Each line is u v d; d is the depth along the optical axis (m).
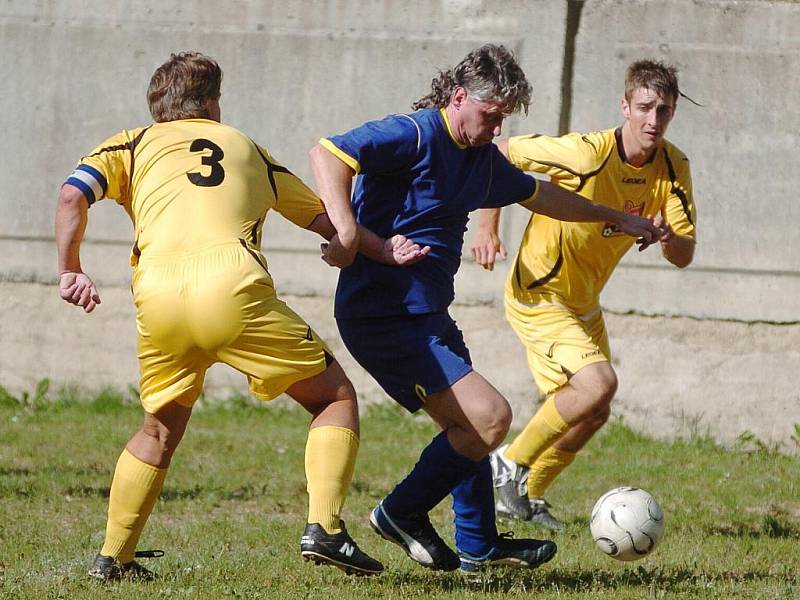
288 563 19.73
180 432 17.86
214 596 16.98
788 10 36.56
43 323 39.16
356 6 38.06
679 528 24.98
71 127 39.00
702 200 36.94
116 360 39.12
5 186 39.16
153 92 18.47
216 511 25.55
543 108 37.31
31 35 39.00
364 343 18.16
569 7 37.19
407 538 18.20
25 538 21.53
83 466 29.94
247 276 16.41
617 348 37.34
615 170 24.14
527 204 19.36
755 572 20.50
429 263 17.92
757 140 36.75
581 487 29.80
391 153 17.22
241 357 16.62
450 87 17.58
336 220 16.73
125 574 18.11
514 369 37.78
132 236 39.03
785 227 36.75
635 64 24.08
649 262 37.19
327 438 17.19
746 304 36.91
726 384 36.97
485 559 19.09
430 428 37.47
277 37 38.31
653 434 37.19
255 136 38.44
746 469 33.28
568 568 20.31
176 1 38.59
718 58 36.72
